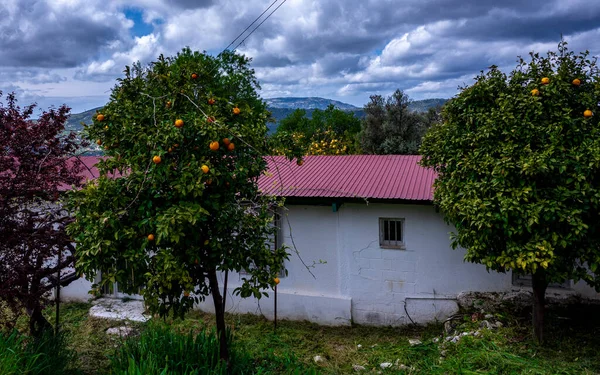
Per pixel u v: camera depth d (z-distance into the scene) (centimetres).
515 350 530
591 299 691
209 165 415
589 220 489
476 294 749
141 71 482
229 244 450
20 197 516
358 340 725
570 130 486
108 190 419
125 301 908
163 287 423
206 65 576
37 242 504
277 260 473
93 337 709
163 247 431
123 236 407
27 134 521
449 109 591
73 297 938
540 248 466
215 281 497
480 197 514
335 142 1869
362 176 877
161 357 458
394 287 800
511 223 489
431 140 613
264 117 506
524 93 529
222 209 435
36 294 517
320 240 836
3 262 489
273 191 786
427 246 777
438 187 610
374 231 805
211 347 485
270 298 855
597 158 451
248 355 544
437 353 572
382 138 2055
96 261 405
